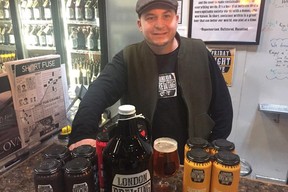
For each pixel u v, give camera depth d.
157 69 1.32
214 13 1.94
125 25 1.92
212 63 1.38
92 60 2.59
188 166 0.68
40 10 2.54
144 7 1.17
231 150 0.73
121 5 1.89
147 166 0.62
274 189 0.80
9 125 1.00
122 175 0.60
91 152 0.68
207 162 0.67
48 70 1.14
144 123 0.70
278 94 2.00
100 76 1.29
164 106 1.33
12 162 1.03
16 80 1.00
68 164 0.62
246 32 1.92
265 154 2.14
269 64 1.95
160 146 0.75
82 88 1.66
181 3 1.98
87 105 1.05
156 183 0.80
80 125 0.97
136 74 1.34
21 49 2.61
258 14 1.86
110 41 2.00
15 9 2.47
